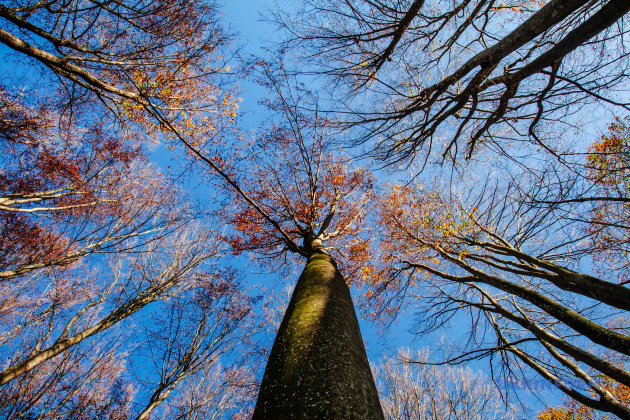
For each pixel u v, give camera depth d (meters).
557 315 4.40
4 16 3.83
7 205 5.16
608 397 4.25
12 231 7.01
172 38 5.74
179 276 8.14
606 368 3.81
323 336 1.95
